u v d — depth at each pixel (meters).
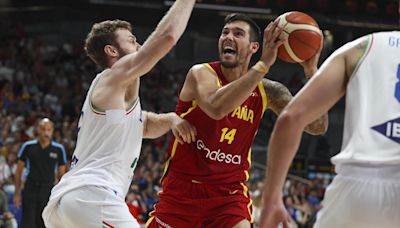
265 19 35.03
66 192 6.13
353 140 3.98
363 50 4.06
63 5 36.97
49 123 14.12
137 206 18.16
